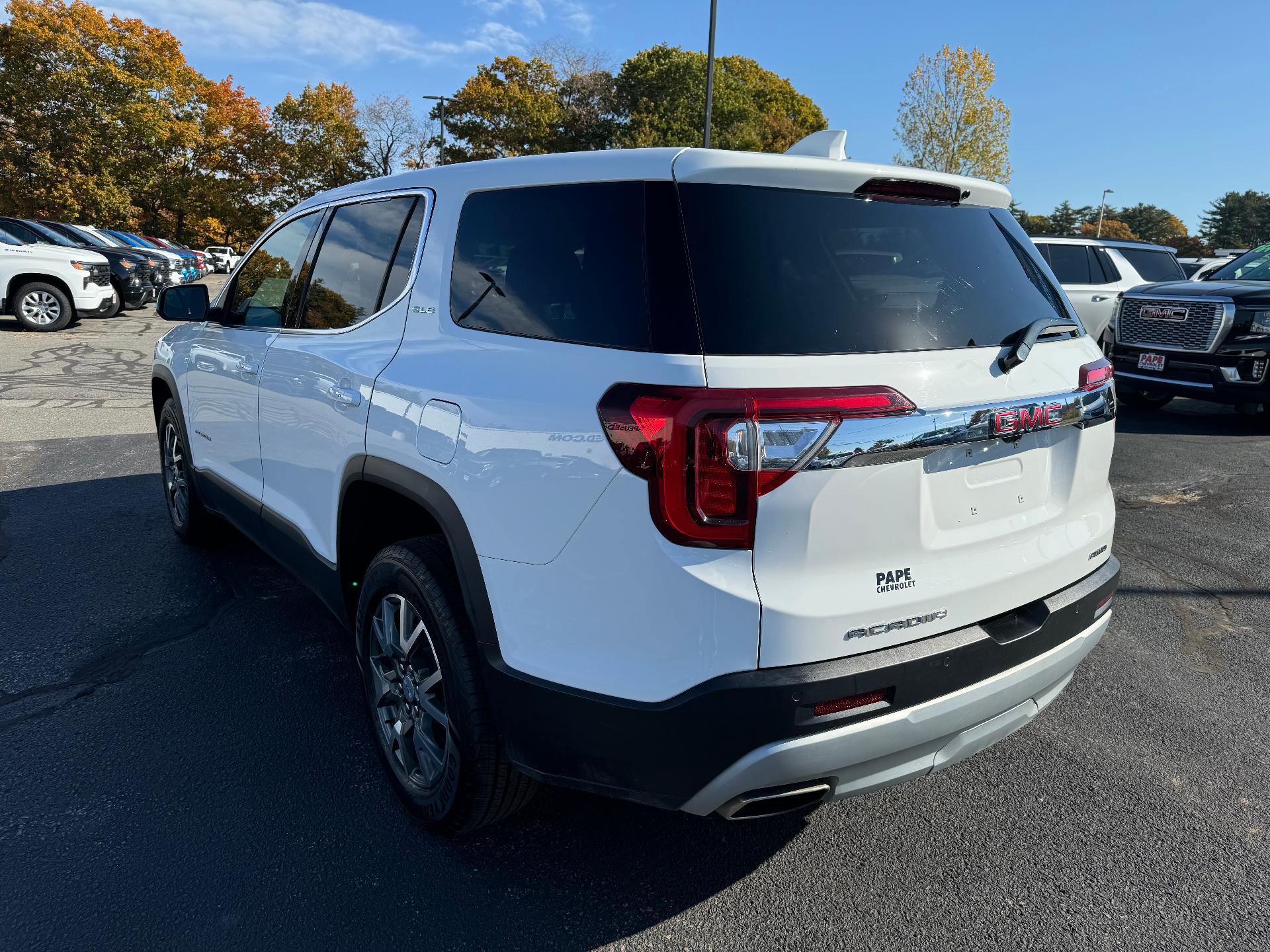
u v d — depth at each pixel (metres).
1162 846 2.42
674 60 51.44
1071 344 2.27
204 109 45.59
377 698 2.54
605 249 1.95
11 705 3.01
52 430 7.43
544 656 1.91
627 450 1.73
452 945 2.01
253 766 2.69
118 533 4.82
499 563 1.98
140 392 9.45
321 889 2.18
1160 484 6.30
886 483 1.78
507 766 2.15
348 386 2.58
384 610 2.46
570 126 50.47
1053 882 2.27
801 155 2.43
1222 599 4.24
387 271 2.63
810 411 1.68
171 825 2.40
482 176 2.36
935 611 1.88
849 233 1.98
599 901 2.17
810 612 1.70
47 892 2.13
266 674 3.27
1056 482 2.22
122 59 38.97
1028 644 2.05
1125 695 3.31
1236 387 7.97
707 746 1.72
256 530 3.52
